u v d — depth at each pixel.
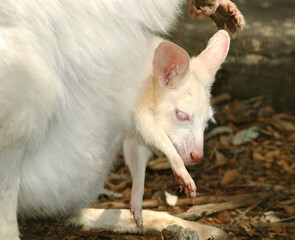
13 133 6.77
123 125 8.23
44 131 7.03
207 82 8.66
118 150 8.88
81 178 7.99
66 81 7.30
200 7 8.42
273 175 11.64
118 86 7.78
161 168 11.82
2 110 6.60
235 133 13.62
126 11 7.42
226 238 8.68
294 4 17.92
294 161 12.30
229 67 15.41
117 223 8.85
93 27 7.20
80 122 7.64
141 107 8.20
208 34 15.92
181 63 8.13
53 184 7.76
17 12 6.61
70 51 7.12
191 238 8.24
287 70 15.20
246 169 11.92
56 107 7.09
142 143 8.55
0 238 7.16
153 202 10.26
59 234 8.65
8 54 6.50
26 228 8.79
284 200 10.45
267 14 17.08
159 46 7.80
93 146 7.90
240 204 10.07
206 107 8.48
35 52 6.66
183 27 16.09
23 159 7.36
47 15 6.84
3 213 7.13
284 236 9.05
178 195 10.78
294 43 15.73
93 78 7.44
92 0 7.14
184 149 8.33
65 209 8.41
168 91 8.30
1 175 7.02
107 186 11.29
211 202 10.27
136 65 7.92
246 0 17.97
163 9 7.87
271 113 14.60
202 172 11.78
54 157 7.62
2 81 6.50
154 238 8.62
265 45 15.74
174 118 8.27
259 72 15.30
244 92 15.30
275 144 13.14
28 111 6.71
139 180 8.54
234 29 8.98
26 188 7.66
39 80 6.65
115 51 7.43
